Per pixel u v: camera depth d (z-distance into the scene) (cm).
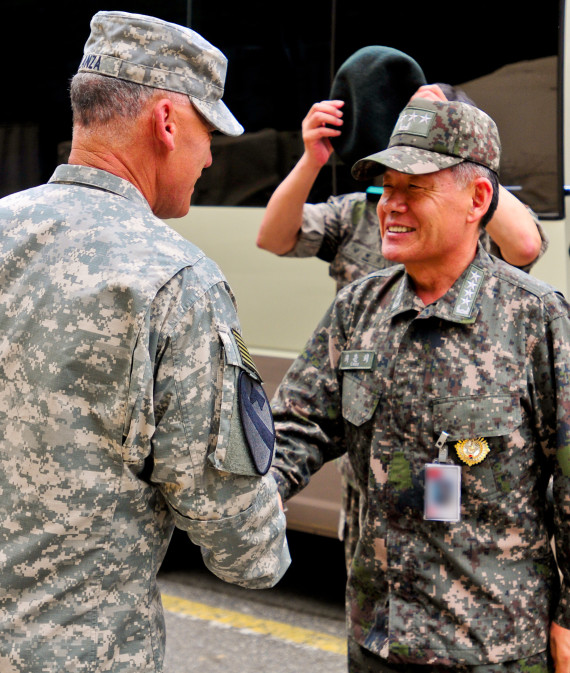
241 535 161
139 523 158
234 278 374
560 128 297
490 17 305
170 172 168
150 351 151
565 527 185
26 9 427
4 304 158
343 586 404
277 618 371
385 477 190
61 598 152
